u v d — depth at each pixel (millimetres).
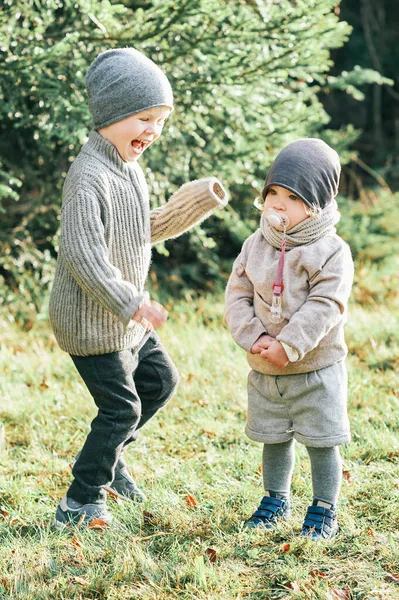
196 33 5281
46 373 5418
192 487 3529
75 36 4957
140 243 3070
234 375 5152
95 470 3062
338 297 2729
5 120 6699
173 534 2992
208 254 8258
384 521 3055
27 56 5215
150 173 6199
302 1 5277
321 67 5617
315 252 2771
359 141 15438
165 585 2639
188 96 5531
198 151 6441
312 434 2840
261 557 2779
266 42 5355
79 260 2818
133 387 3113
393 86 15930
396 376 5180
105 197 2914
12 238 7090
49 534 3057
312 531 2857
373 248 8836
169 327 6465
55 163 6824
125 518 3150
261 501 3090
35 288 7074
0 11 5176
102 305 2842
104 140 2984
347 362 5480
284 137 6137
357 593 2531
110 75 2926
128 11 5910
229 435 4277
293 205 2781
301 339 2699
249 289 2971
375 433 4023
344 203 9375
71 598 2588
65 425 4492
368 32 14906
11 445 4266
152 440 4230
